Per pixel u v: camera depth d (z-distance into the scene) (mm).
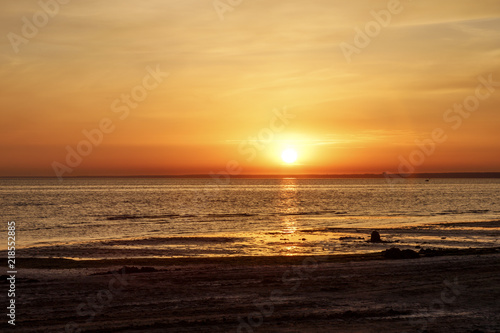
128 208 93000
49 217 71938
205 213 81438
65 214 77688
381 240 40938
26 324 14398
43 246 39594
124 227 58094
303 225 59406
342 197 139250
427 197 134500
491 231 47656
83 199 123688
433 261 26062
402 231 48500
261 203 111375
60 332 13641
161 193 169000
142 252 35781
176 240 42906
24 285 19938
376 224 59469
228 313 15734
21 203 104688
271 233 49219
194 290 19125
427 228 51406
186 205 103188
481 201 112188
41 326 14203
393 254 29312
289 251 35906
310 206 99812
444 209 86875
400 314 15594
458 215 73312
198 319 15023
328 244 39562
